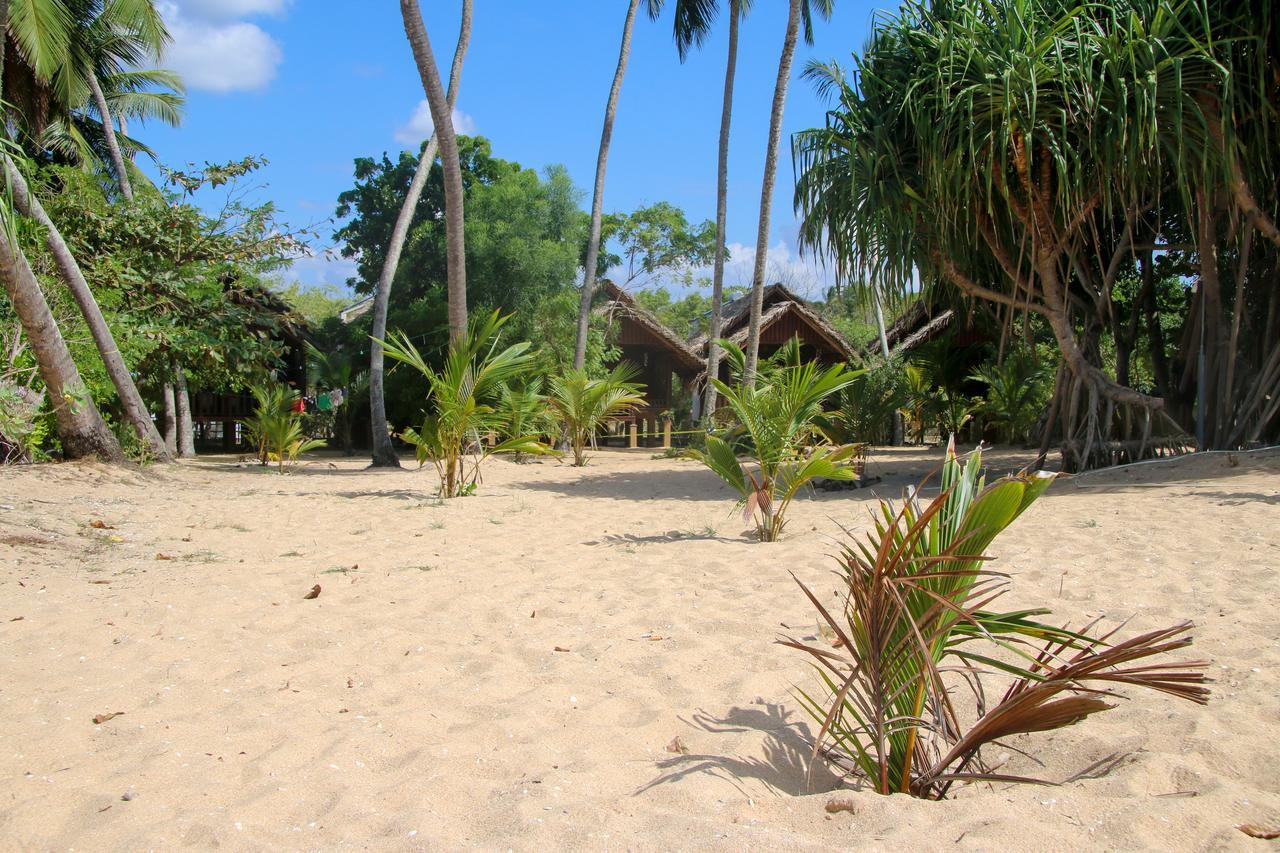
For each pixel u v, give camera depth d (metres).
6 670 3.64
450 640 4.19
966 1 9.73
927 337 22.03
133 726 3.09
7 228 10.12
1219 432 11.54
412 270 23.34
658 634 4.26
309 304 41.69
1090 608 4.44
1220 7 9.58
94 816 2.44
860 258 10.94
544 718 3.20
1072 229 10.23
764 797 2.55
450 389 10.45
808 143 10.80
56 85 16.48
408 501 10.06
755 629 4.29
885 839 2.20
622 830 2.30
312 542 7.01
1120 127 8.93
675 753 2.89
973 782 2.75
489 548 6.75
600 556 6.36
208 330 15.16
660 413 25.78
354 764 2.79
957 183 9.28
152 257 14.52
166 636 4.15
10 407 10.94
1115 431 11.69
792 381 7.13
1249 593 4.54
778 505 9.45
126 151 20.44
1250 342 12.43
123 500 9.21
